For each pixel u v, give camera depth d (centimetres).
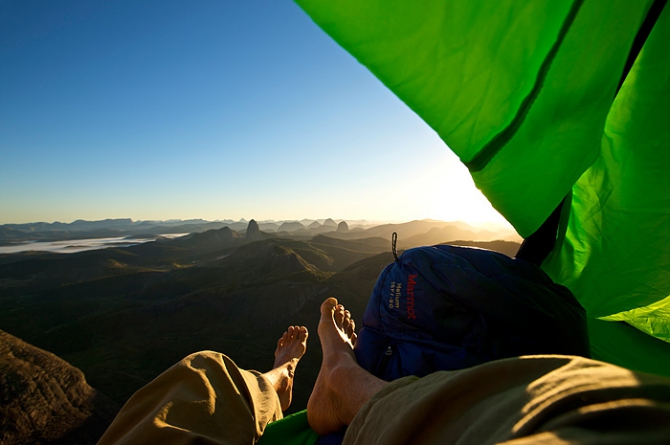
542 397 43
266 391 139
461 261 114
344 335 174
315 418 117
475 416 51
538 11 57
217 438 95
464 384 56
